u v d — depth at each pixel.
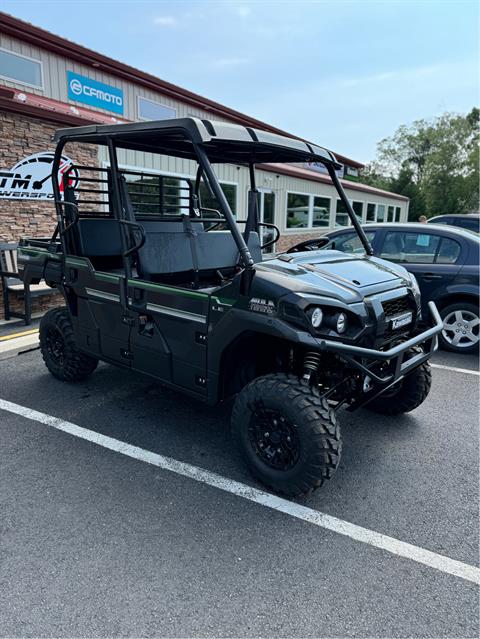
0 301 6.12
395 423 3.60
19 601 1.88
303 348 2.74
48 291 6.12
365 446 3.24
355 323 2.49
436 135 44.56
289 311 2.35
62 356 4.13
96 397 3.93
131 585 1.98
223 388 2.83
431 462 3.04
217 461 2.99
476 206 43.50
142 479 2.77
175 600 1.91
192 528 2.35
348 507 2.56
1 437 3.24
